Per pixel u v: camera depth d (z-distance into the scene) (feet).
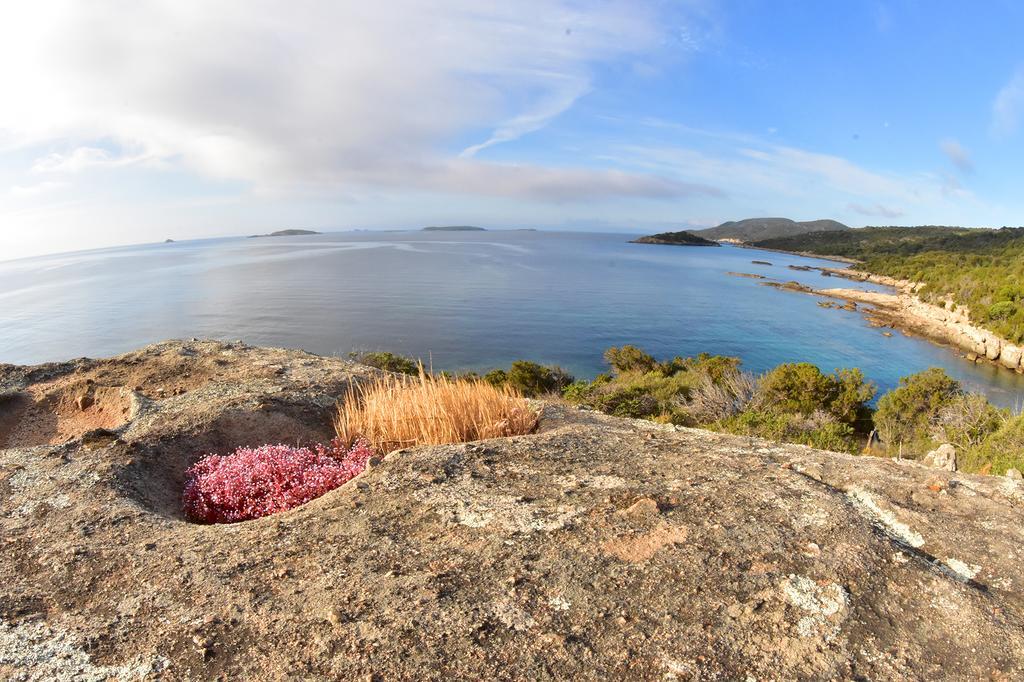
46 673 6.56
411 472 12.41
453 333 213.46
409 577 8.26
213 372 23.45
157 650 6.95
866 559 8.56
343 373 23.47
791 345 192.24
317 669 6.50
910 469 12.88
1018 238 422.00
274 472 13.97
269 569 8.65
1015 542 9.30
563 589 7.91
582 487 11.46
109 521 10.45
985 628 7.20
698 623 7.22
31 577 8.66
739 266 583.58
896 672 6.47
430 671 6.41
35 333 223.92
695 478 11.93
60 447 14.08
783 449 14.66
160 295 345.51
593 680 6.27
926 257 403.34
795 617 7.34
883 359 168.45
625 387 60.34
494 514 10.23
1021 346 156.56
